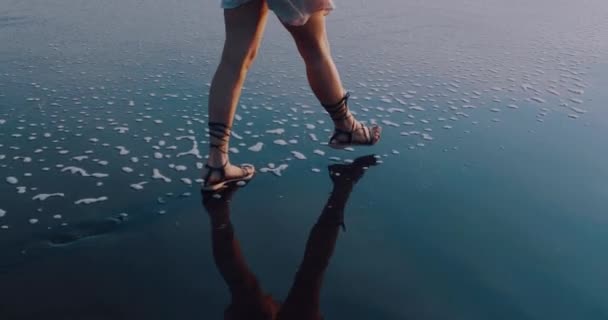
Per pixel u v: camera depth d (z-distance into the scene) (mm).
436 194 2332
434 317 1638
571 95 3436
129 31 4699
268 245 1992
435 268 1859
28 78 3578
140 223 2104
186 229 2076
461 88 3533
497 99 3363
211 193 2330
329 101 2629
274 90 3465
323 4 2393
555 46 4516
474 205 2248
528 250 1956
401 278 1808
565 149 2734
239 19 2336
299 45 2516
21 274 1800
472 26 5105
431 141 2818
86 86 3473
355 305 1687
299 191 2359
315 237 2039
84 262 1869
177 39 4508
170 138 2805
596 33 4938
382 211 2211
